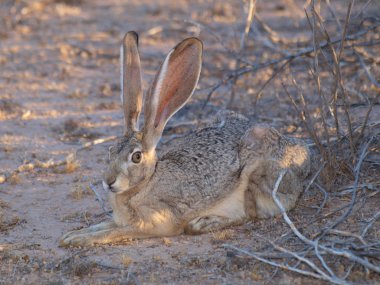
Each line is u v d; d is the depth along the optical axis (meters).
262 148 11.24
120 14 29.05
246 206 11.38
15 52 23.19
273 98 17.38
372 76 16.67
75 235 10.63
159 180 10.71
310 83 17.86
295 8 27.06
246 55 21.23
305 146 11.84
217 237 10.62
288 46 19.28
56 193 12.84
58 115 17.41
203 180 11.04
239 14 26.50
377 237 9.89
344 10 20.05
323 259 9.28
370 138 12.53
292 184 11.40
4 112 17.47
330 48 13.33
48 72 21.03
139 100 10.78
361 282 8.80
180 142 11.98
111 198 10.73
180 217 10.94
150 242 10.71
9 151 15.00
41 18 28.42
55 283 9.20
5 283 9.29
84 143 15.50
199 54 10.67
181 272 9.46
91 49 23.44
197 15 27.66
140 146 10.37
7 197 12.70
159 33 25.36
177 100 10.78
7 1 30.03
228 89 18.61
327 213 10.90
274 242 10.06
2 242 10.76
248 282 9.05
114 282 9.17
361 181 11.95
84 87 19.66
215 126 12.25
